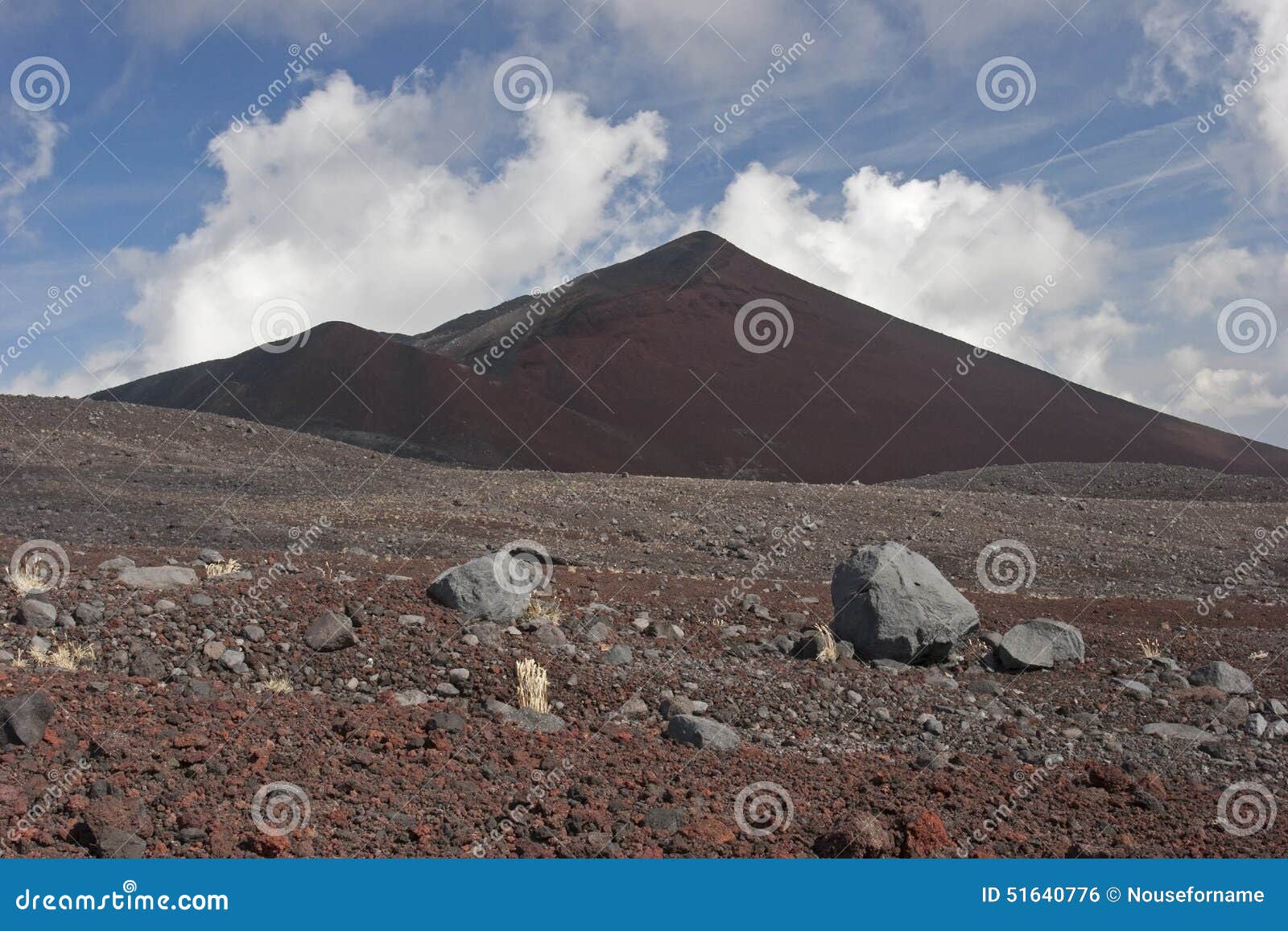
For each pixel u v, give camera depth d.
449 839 4.69
